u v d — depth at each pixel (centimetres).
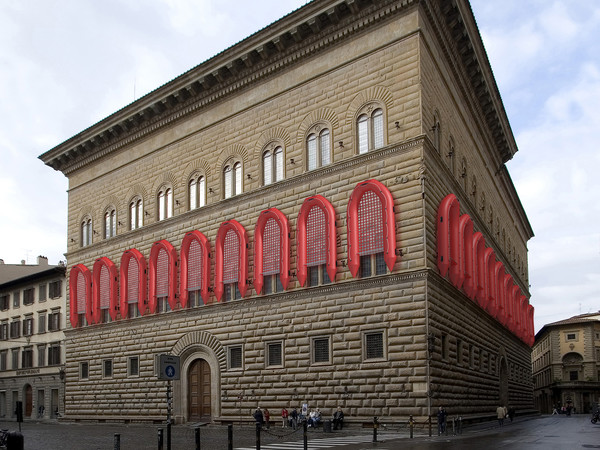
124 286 5059
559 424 4775
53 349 6919
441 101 3969
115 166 5469
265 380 3928
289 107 4184
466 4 4025
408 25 3675
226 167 4538
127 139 5334
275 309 3966
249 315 4106
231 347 4172
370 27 3838
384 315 3466
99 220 5544
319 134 3991
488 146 5694
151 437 3338
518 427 4150
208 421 4266
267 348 3972
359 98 3831
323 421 3475
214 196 4550
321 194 3888
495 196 6122
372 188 3581
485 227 5219
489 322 4900
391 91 3691
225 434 3466
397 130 3625
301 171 4034
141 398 4744
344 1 3806
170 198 4919
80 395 5347
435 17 3853
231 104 4559
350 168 3769
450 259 3712
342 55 3956
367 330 3516
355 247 3622
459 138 4472
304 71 4141
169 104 4897
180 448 2588
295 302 3869
